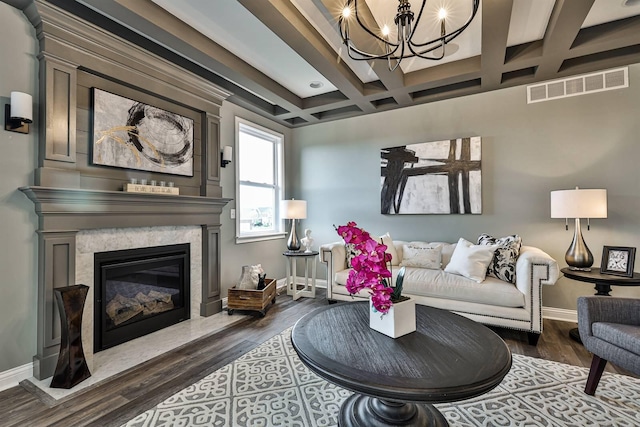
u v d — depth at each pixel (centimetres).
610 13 236
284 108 396
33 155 204
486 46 253
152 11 219
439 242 362
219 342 257
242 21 242
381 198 406
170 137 294
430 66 317
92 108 235
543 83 320
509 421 157
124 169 257
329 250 351
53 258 206
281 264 463
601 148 296
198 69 314
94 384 193
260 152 435
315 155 466
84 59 224
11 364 193
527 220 326
